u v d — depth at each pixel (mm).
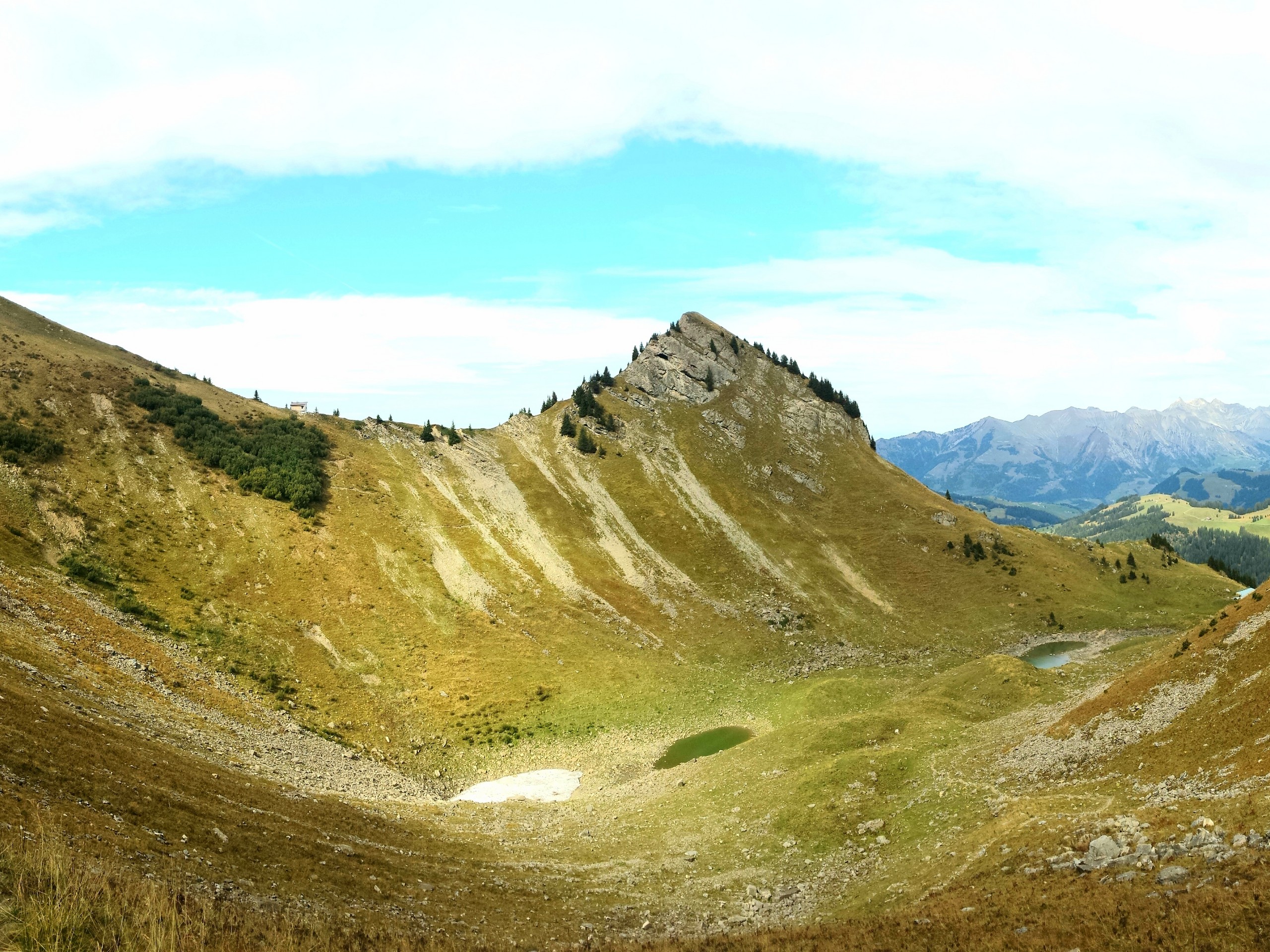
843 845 52969
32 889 23500
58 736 44312
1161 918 26625
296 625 108312
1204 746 45312
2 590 75125
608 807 71750
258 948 27094
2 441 113875
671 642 131250
